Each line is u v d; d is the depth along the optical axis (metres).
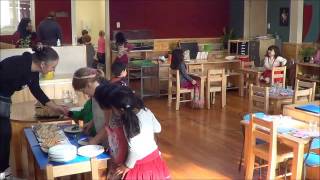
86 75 2.86
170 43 11.37
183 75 7.65
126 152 2.62
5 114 3.66
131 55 10.40
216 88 7.85
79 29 12.88
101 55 10.63
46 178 2.65
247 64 9.28
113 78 4.36
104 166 2.74
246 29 11.48
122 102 2.51
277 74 7.87
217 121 6.75
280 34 10.61
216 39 12.05
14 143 4.10
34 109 4.29
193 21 11.71
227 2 12.07
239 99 8.62
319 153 3.92
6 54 5.25
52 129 3.29
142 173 2.59
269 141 3.74
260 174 4.29
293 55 10.10
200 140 5.70
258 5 11.20
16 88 3.63
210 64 9.31
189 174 4.48
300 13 9.95
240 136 5.87
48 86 5.24
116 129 2.63
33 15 8.80
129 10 10.84
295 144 3.58
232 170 4.60
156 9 11.19
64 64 5.73
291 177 3.68
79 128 3.34
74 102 4.54
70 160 2.66
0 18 8.51
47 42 6.70
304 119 4.18
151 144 2.63
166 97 8.91
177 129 6.26
